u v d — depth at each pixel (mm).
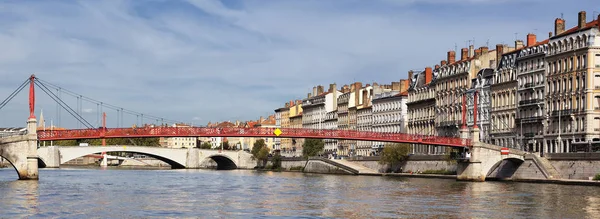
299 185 117062
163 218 68688
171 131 137375
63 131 126938
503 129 154000
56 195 91062
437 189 104562
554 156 121562
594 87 128375
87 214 71125
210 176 157250
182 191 101875
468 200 86062
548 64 140000
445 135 178000
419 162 156875
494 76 158875
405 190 102812
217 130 139000
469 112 168000
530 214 72188
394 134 139875
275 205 80562
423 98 192375
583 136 129125
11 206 77125
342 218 69188
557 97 136625
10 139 114500
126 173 174000
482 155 129000
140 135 133750
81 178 138875
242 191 102250
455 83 175625
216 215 71062
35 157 115688
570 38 133375
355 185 116000
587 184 109000
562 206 78812
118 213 72125
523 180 124438
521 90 148000
